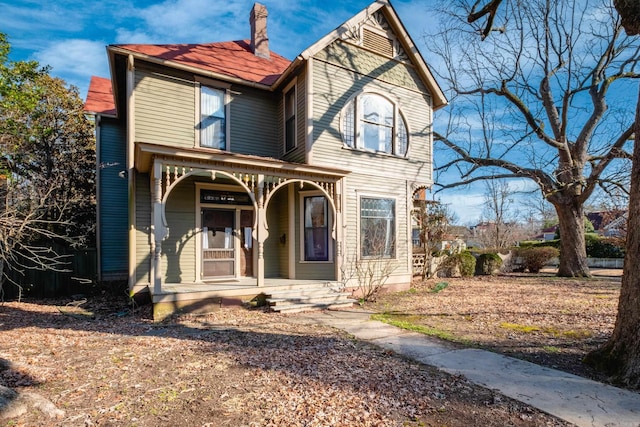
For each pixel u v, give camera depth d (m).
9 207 8.75
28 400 3.46
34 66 11.62
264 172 8.93
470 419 3.24
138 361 4.93
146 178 9.48
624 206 18.11
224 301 8.47
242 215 10.95
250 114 11.25
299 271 10.76
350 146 10.85
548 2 13.12
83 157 13.05
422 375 4.29
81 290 11.43
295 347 5.50
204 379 4.26
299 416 3.33
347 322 7.25
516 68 13.76
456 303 9.20
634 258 4.12
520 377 4.21
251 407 3.53
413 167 12.20
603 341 5.59
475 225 48.34
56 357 5.12
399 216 11.77
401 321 7.30
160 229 7.71
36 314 8.55
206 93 10.55
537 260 18.53
